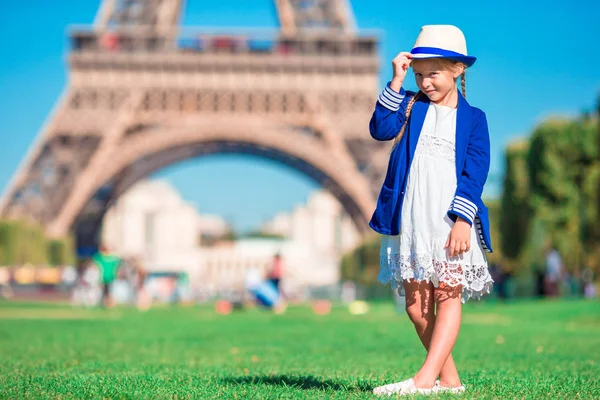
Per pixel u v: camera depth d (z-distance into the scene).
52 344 22.09
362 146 98.56
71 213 97.75
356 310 57.81
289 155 101.44
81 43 98.69
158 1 103.88
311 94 99.25
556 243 75.44
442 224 9.77
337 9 104.69
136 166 118.75
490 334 27.16
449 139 10.01
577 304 45.88
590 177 74.50
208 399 9.84
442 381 10.58
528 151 78.19
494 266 74.50
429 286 10.08
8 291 98.50
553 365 15.81
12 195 99.19
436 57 9.94
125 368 14.76
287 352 19.75
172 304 84.88
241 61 99.56
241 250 184.62
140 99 98.38
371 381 12.15
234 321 38.12
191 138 97.88
